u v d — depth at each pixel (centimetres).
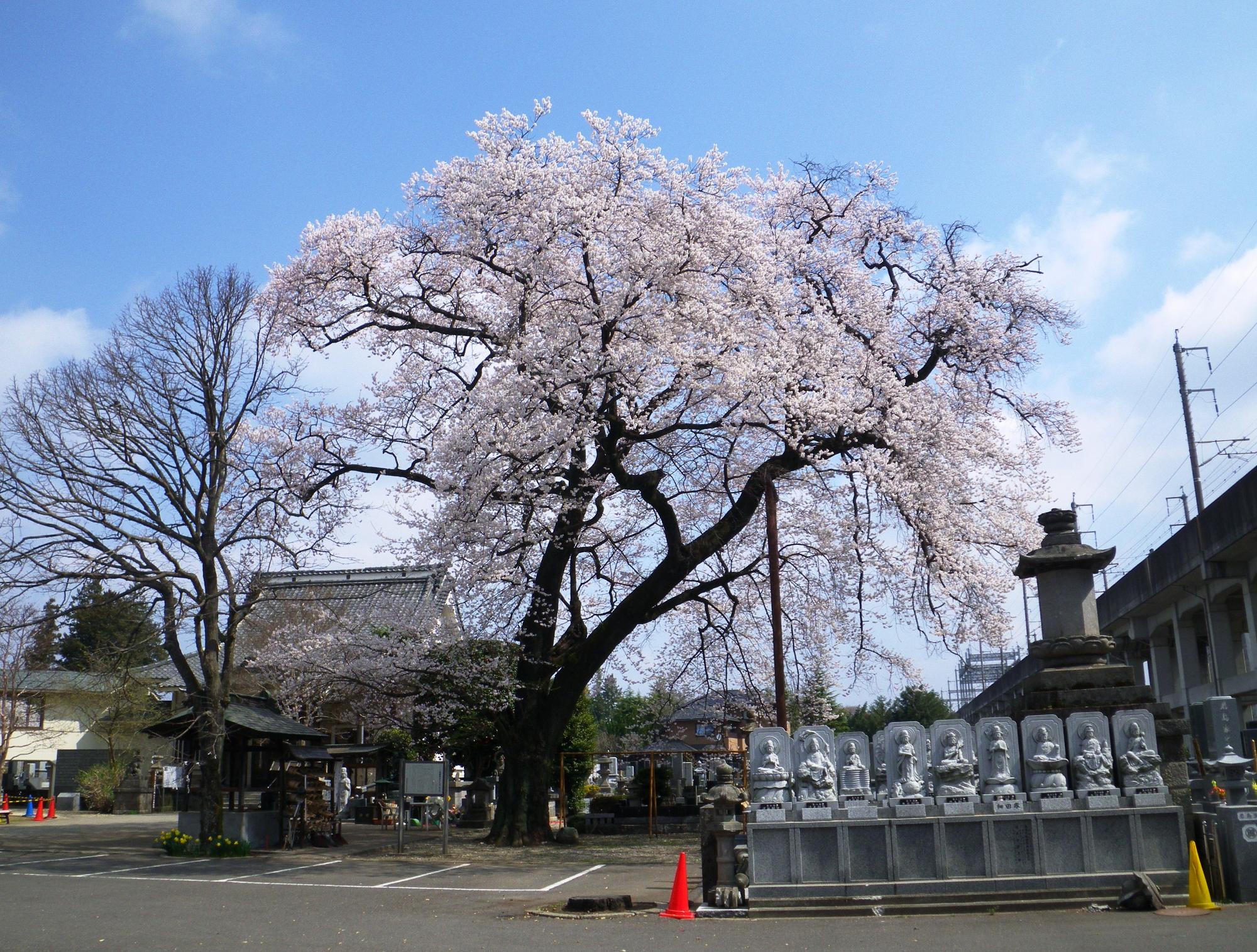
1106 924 1023
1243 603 3872
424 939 1061
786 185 2475
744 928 1105
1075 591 1427
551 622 2319
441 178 2269
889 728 1261
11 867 1831
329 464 2358
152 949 998
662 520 2205
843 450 2169
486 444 1970
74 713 4225
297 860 1992
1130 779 1216
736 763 3158
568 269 2159
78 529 2092
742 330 2117
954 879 1182
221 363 2186
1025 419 2394
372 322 2344
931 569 2167
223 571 2173
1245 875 1123
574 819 2881
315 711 3041
